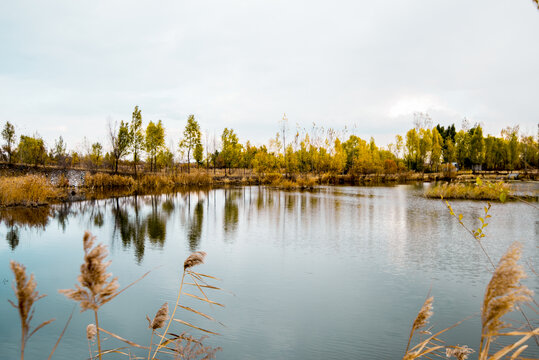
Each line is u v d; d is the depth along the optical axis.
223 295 8.33
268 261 11.13
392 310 7.57
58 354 5.57
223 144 59.34
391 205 24.98
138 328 6.61
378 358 5.61
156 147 50.25
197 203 26.30
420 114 69.25
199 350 4.09
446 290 8.70
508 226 16.75
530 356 5.38
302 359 5.50
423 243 13.63
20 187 24.42
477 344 5.98
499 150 68.62
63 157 44.97
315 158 55.19
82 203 25.34
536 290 8.41
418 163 67.19
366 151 66.81
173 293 8.40
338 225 17.38
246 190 39.28
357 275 9.82
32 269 10.14
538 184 40.56
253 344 6.04
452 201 27.02
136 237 14.52
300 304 7.85
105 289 1.90
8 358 5.48
